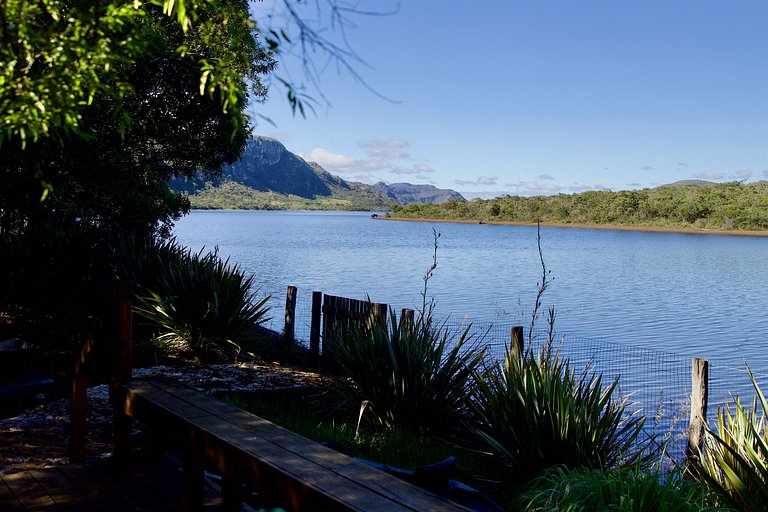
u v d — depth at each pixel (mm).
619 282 33781
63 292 12742
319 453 2643
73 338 9898
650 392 10359
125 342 4109
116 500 3715
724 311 23109
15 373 7043
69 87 3008
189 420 3125
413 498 2205
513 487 5680
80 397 4371
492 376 6629
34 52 2998
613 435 6172
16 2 2836
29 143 7539
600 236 102750
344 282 29969
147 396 3676
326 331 10211
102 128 9742
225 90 3164
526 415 5793
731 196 140875
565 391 6023
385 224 150875
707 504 4113
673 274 39656
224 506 3168
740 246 77812
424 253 54125
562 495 4117
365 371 7430
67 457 5098
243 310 11211
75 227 14188
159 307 10789
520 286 30188
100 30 3033
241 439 2811
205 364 9641
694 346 16297
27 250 10117
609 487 4098
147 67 9992
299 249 54562
